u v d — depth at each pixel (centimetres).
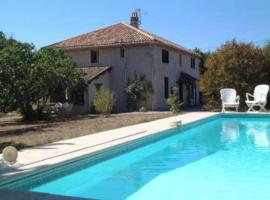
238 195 892
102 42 3694
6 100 2539
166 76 3844
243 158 1324
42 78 2666
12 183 863
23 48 2612
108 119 2509
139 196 888
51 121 2580
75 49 3800
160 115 2700
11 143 1444
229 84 3059
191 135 1881
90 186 963
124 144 1355
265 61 3083
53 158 1055
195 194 902
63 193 903
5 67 2508
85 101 3416
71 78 3014
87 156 1127
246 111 2877
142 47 3600
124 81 3662
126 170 1144
